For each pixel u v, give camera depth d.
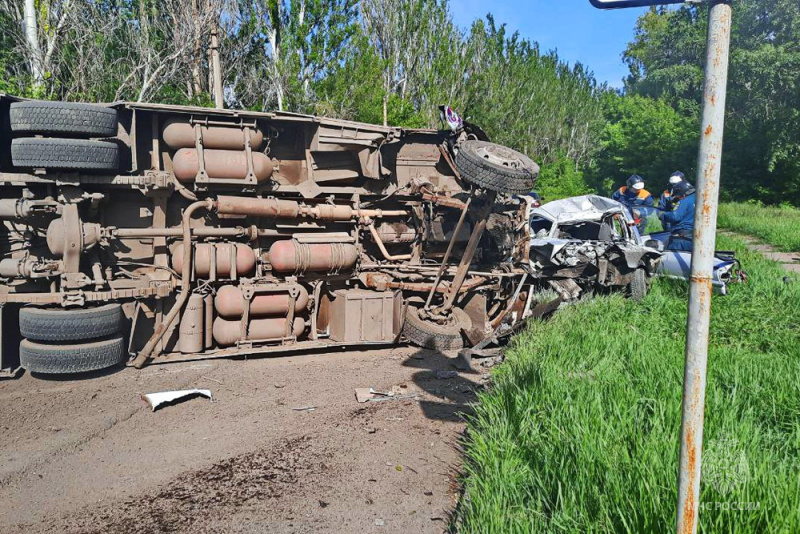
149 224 7.73
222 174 7.59
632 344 6.72
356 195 8.83
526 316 9.07
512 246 9.74
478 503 3.50
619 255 10.32
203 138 7.57
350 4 21.17
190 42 18.56
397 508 3.90
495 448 4.13
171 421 5.49
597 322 8.16
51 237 6.74
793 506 2.91
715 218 1.98
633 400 4.73
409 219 9.30
